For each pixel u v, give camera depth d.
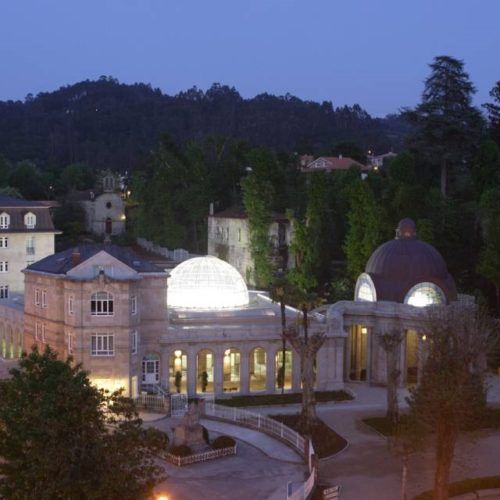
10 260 137.12
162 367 96.31
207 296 107.56
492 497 63.72
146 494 48.84
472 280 134.50
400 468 70.19
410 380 105.19
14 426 45.94
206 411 86.62
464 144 159.00
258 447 75.75
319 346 81.75
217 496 63.09
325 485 65.50
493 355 99.31
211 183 196.12
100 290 90.06
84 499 45.72
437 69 160.75
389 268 106.81
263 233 145.88
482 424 79.62
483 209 128.38
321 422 82.88
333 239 146.25
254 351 104.19
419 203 137.62
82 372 48.94
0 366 100.88
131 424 48.75
